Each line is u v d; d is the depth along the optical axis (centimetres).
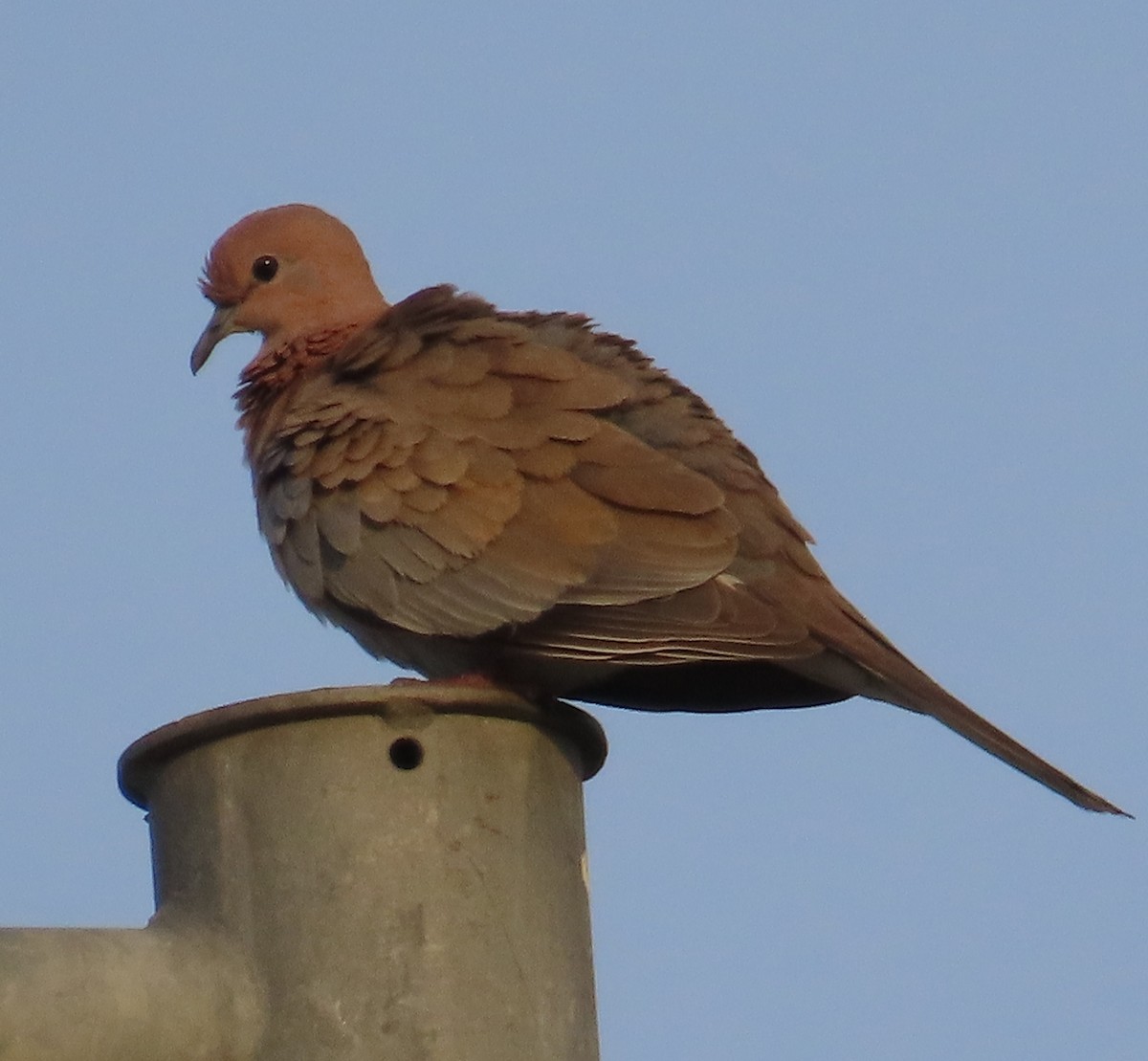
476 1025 831
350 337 1286
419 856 852
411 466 1135
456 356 1181
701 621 1081
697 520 1109
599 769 981
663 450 1151
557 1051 850
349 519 1140
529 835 879
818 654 1099
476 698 876
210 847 867
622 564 1097
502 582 1105
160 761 897
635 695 1180
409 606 1120
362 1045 825
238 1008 834
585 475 1123
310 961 838
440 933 841
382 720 867
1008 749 1052
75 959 812
